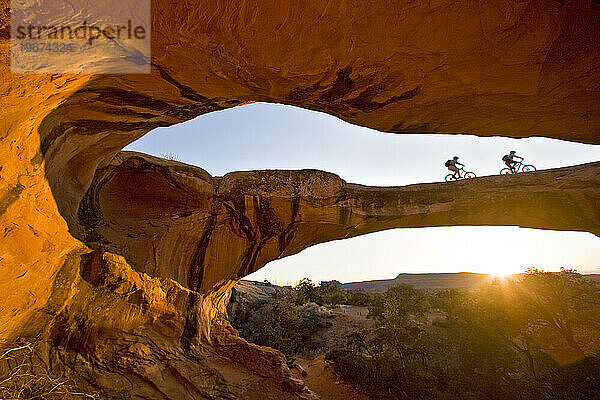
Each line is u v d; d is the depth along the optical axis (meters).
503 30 3.55
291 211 10.82
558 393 11.92
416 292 32.75
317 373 16.62
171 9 3.40
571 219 9.66
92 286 6.80
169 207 10.01
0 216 4.20
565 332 14.10
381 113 5.38
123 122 6.03
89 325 6.76
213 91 5.14
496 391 12.28
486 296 15.00
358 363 15.82
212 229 10.60
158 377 7.55
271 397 8.93
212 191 10.59
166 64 4.21
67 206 6.52
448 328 20.27
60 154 5.71
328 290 45.97
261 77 4.57
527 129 5.46
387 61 4.05
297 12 3.46
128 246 8.28
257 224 10.83
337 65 4.18
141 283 7.90
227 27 3.59
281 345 22.64
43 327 5.94
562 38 3.57
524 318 14.44
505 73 4.08
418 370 14.37
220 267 10.63
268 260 11.44
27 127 4.23
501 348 13.38
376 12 3.46
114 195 9.33
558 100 4.52
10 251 4.50
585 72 3.98
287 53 3.96
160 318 8.58
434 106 5.00
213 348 10.26
